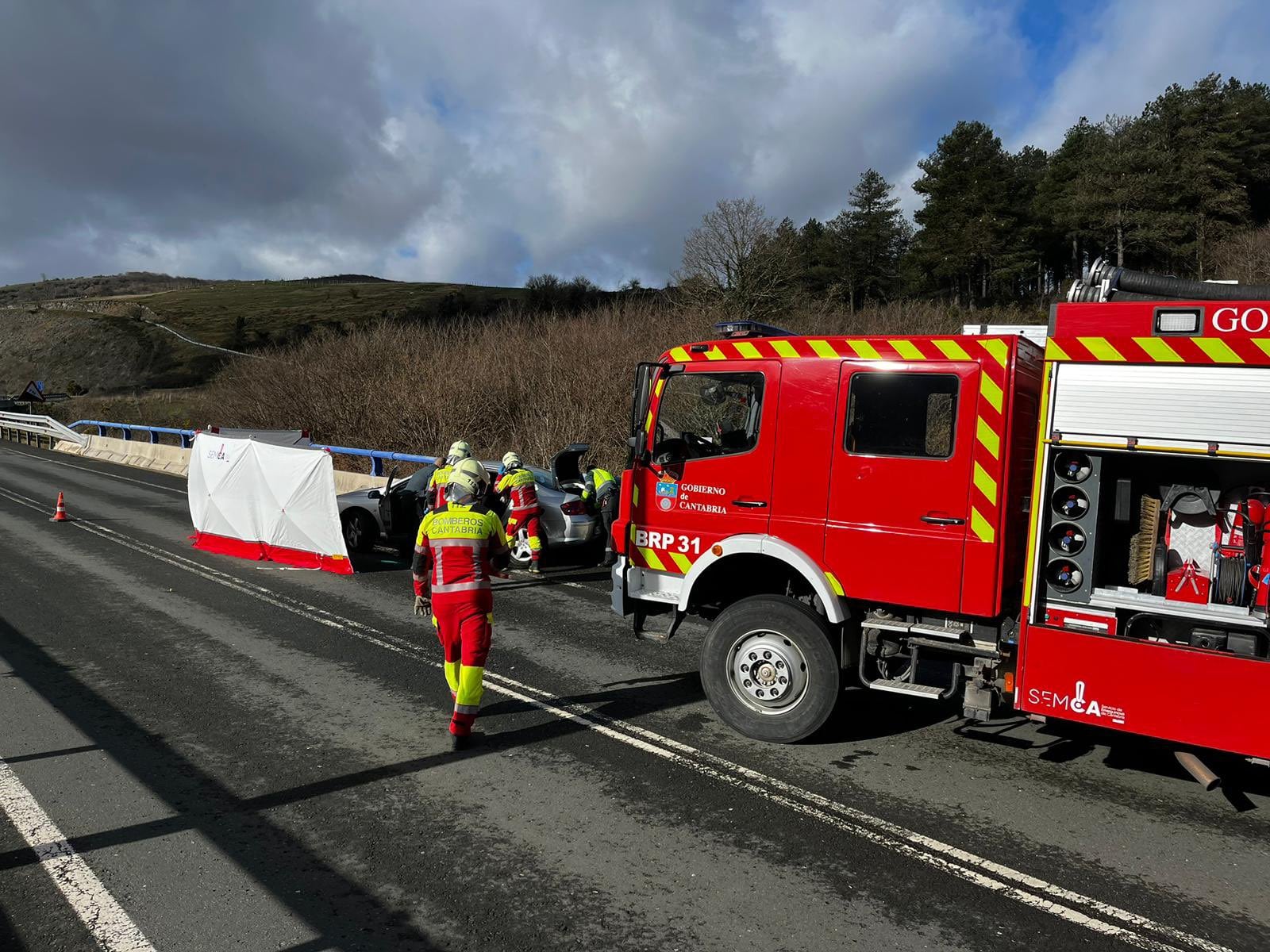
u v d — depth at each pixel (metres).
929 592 4.62
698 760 4.84
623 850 3.83
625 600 5.73
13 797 4.27
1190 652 3.94
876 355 4.80
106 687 5.92
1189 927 3.29
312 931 3.21
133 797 4.30
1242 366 3.84
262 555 10.60
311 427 24.59
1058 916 3.35
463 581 5.18
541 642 7.26
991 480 4.47
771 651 5.07
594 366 21.38
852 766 4.77
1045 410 4.30
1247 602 3.96
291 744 4.99
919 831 4.02
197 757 4.80
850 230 67.19
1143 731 4.05
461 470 5.39
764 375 5.14
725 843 3.91
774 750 4.98
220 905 3.36
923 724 5.43
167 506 15.73
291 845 3.84
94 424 27.80
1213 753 4.93
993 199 60.97
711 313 26.20
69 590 8.82
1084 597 4.23
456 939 3.17
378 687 6.02
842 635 4.98
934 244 61.88
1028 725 5.43
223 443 11.13
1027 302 57.84
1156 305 4.02
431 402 22.19
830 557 4.92
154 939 3.13
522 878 3.59
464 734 4.98
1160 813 4.25
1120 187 50.56
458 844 3.87
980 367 4.51
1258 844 3.94
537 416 20.75
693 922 3.29
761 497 5.16
